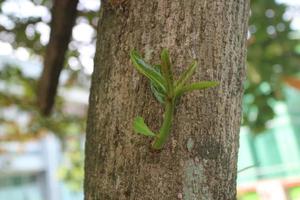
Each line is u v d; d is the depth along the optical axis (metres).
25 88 3.25
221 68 0.80
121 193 0.77
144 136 0.77
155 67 0.75
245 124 2.85
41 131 3.79
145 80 0.79
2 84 3.37
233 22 0.83
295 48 2.74
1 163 6.05
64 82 3.49
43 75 2.21
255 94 2.82
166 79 0.71
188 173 0.76
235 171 0.81
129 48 0.81
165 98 0.72
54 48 2.02
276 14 2.65
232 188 0.80
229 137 0.80
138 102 0.78
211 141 0.78
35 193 9.20
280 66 2.74
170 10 0.81
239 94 0.83
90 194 0.80
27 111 3.41
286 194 5.48
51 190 9.15
